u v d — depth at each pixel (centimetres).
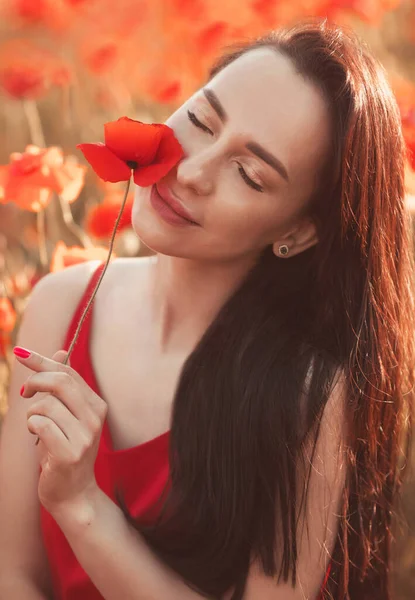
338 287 134
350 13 224
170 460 134
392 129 130
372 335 134
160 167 121
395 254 135
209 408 133
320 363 132
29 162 154
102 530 128
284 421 130
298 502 131
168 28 233
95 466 138
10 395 143
